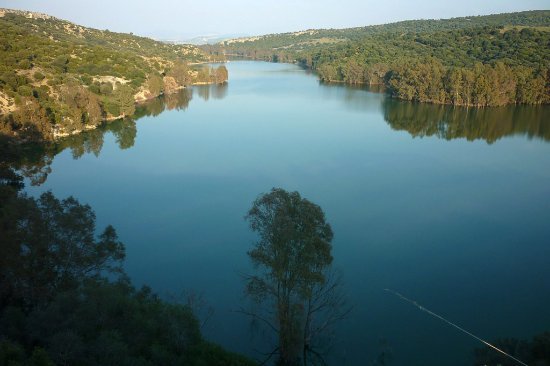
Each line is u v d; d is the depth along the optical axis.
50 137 95.44
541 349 27.95
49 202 30.89
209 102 151.88
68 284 29.08
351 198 66.50
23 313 25.80
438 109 143.38
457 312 39.31
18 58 123.56
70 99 107.62
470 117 131.00
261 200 30.50
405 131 112.56
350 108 143.00
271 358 32.88
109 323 23.22
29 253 29.11
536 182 74.44
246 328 36.28
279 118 126.19
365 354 33.78
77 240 30.72
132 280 43.78
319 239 29.28
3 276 29.31
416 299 41.12
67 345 20.12
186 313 26.22
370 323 37.44
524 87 148.38
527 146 99.00
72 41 183.75
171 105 145.62
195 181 74.50
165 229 55.88
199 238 53.25
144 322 24.05
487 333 36.50
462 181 74.88
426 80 155.50
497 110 142.25
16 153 80.88
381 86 196.75
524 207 63.56
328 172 79.12
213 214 60.53
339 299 39.94
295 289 30.41
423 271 45.97
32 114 93.50
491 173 79.25
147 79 160.62
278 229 28.59
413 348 34.53
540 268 46.97
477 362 30.00
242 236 53.59
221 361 25.61
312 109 140.50
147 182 74.31
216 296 40.97
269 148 94.81
